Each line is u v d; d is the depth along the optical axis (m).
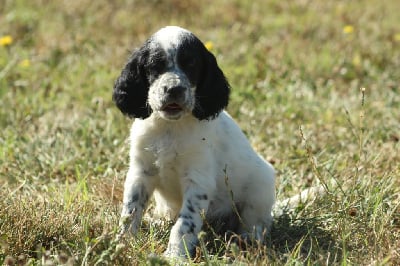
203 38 18.50
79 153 11.34
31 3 20.97
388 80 15.68
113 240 7.23
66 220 8.46
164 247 8.54
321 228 8.90
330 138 12.20
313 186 9.98
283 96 14.40
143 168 8.90
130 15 20.28
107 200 9.56
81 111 13.32
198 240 8.53
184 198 8.73
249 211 9.45
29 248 7.95
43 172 10.73
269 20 20.38
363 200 9.05
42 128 12.55
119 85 8.92
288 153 11.59
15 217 8.27
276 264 7.51
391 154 11.34
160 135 8.72
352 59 16.89
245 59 16.64
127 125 12.44
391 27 19.69
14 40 18.22
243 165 9.29
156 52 8.54
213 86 8.85
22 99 14.01
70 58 16.62
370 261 7.70
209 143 8.82
